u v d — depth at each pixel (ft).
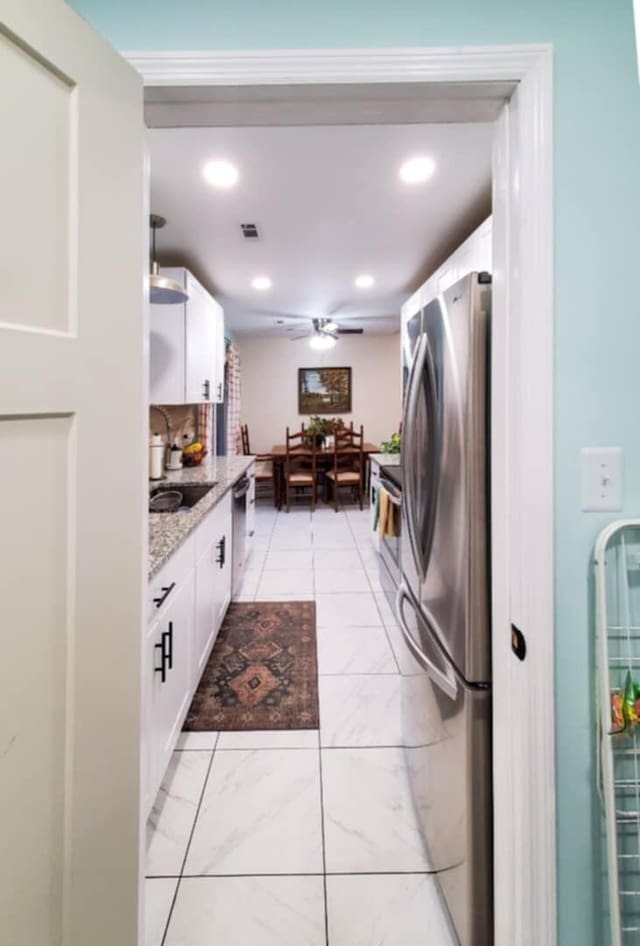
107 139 2.54
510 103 3.04
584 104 2.95
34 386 2.17
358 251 10.21
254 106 3.09
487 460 3.35
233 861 4.48
